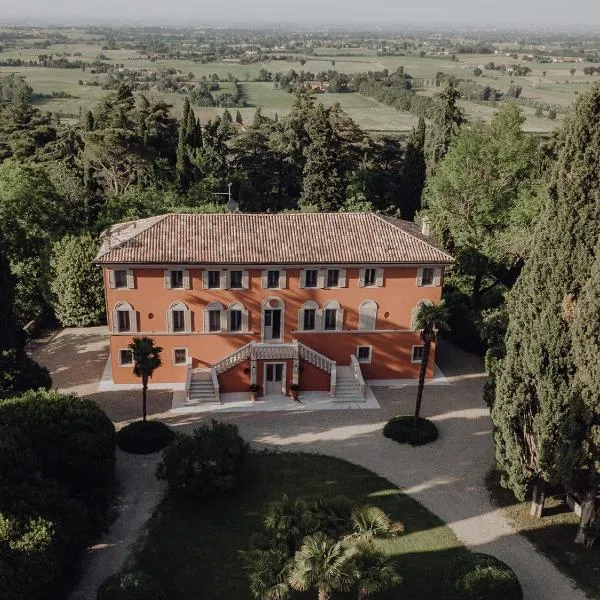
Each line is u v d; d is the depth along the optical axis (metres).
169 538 35.00
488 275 67.06
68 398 38.53
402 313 51.34
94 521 35.31
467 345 60.09
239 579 32.22
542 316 33.41
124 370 50.56
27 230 64.00
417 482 40.41
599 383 31.27
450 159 66.50
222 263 47.28
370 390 51.75
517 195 64.69
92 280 60.50
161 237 48.72
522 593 30.98
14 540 28.22
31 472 32.56
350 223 51.59
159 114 97.25
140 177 84.94
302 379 50.50
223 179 88.69
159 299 48.66
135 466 41.22
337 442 44.44
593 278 30.77
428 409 49.16
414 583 32.38
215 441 38.44
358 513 26.58
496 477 41.19
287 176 97.12
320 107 90.81
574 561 34.19
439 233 64.81
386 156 103.25
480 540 35.62
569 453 33.19
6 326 43.28
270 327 50.62
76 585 31.56
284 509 27.33
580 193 32.00
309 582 24.52
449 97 90.38
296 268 48.75
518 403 35.22
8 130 104.75
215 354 50.91
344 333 51.34
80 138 95.00
